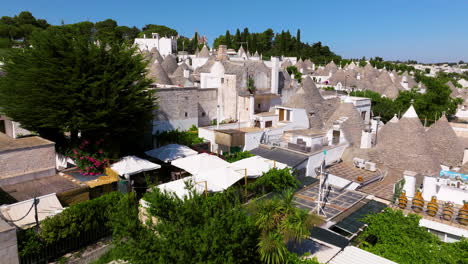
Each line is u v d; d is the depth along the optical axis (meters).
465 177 24.05
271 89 46.12
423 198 21.88
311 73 98.19
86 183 24.44
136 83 28.98
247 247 13.74
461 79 139.62
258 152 31.17
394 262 15.37
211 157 28.11
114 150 27.92
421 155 28.47
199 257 12.23
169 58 65.56
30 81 24.75
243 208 16.28
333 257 15.71
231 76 41.88
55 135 28.83
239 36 140.12
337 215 19.41
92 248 19.50
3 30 97.12
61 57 25.55
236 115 42.28
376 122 37.19
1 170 22.33
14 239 15.27
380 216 18.66
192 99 38.59
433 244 17.00
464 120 62.12
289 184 23.80
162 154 30.44
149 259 12.84
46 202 20.19
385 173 28.38
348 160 31.31
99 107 25.12
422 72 154.00
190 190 16.61
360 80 76.38
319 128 40.25
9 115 25.88
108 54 26.89
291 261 14.69
